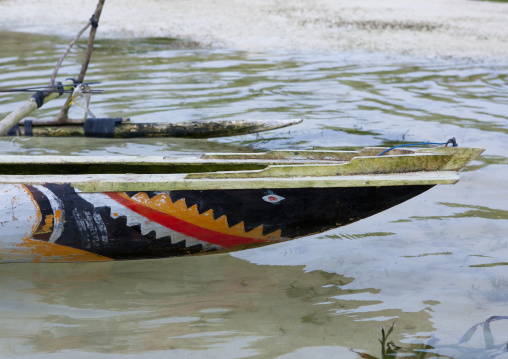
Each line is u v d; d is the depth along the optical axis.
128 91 25.66
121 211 12.17
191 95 25.30
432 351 10.05
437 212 15.37
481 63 32.81
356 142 20.14
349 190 12.19
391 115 23.20
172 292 11.96
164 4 50.16
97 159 13.96
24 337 10.42
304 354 10.01
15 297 11.66
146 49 34.19
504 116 23.12
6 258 12.69
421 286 12.06
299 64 31.56
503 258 13.03
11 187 11.98
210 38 37.78
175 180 12.01
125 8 47.94
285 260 13.24
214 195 12.18
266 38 38.28
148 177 12.21
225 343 10.31
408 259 13.11
